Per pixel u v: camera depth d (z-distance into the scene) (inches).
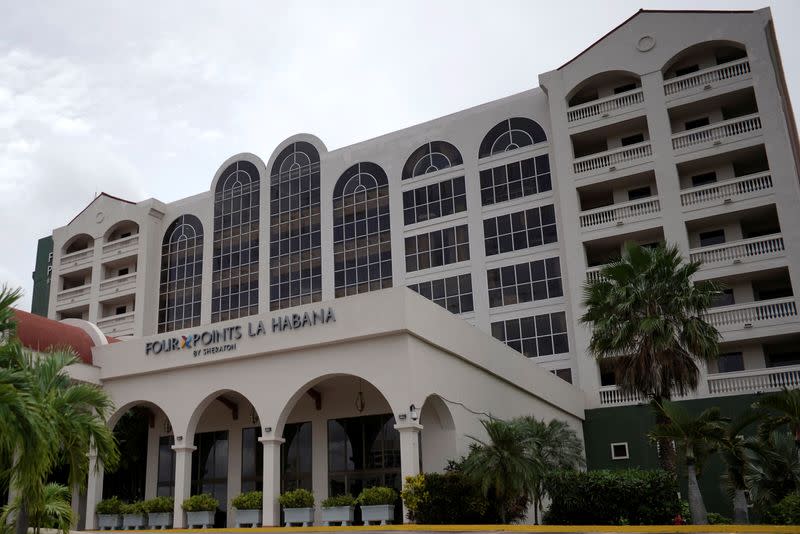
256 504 929.5
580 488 820.6
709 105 1432.1
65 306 2075.5
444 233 1614.2
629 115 1454.2
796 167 1482.5
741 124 1355.8
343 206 1758.1
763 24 1386.6
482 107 1652.3
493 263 1542.8
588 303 961.5
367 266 1684.3
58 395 520.7
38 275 2364.7
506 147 1603.1
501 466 768.9
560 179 1486.2
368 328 866.1
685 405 1225.4
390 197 1699.1
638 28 1491.1
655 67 1455.5
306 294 1742.1
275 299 1780.3
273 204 1860.2
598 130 1496.1
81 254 2098.9
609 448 1284.4
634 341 907.4
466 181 1617.9
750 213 1338.6
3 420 406.6
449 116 1688.0
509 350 1117.1
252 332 956.0
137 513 989.8
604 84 1549.0
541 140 1569.9
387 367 851.4
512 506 836.6
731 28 1409.9
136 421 1198.3
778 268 1273.4
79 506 1040.8
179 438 980.6
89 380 1045.8
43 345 1018.7
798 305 1235.9
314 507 960.9
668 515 779.4
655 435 802.2
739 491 824.9
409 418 820.6
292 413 1112.8
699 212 1352.1
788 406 788.6
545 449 883.4
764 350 1316.4
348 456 1053.8
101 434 525.3
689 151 1386.6
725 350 1328.7
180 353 1008.2
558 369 1417.3
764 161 1403.8
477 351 1010.1
